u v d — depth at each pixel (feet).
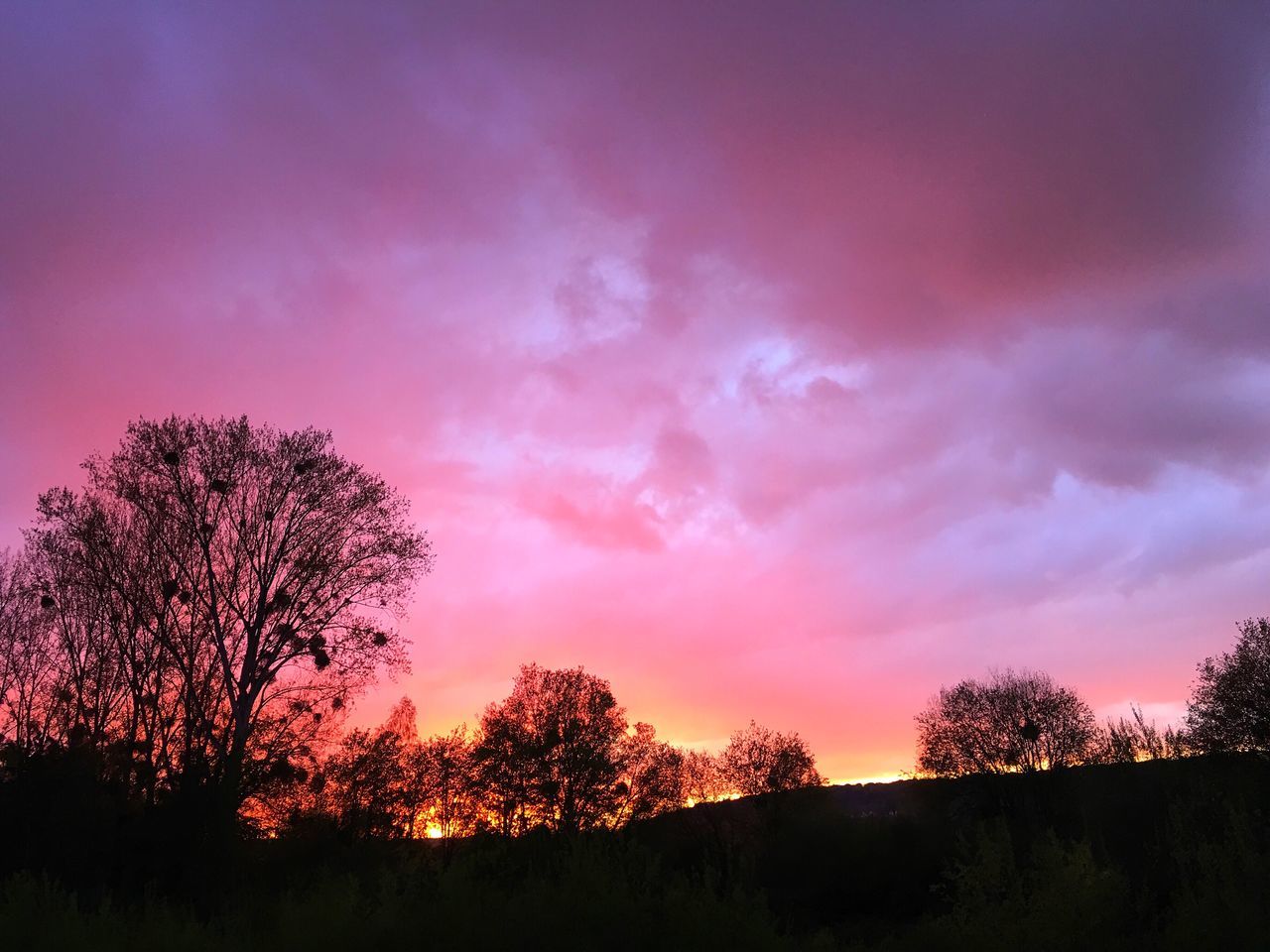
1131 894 36.76
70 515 100.73
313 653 100.22
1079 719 175.42
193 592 99.60
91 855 77.71
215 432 105.70
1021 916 35.32
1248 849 34.30
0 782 80.43
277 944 38.04
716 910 34.01
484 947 33.30
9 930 38.29
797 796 154.71
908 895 99.45
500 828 67.26
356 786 117.70
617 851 39.42
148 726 94.58
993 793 169.17
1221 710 130.00
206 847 81.00
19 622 101.65
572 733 168.25
